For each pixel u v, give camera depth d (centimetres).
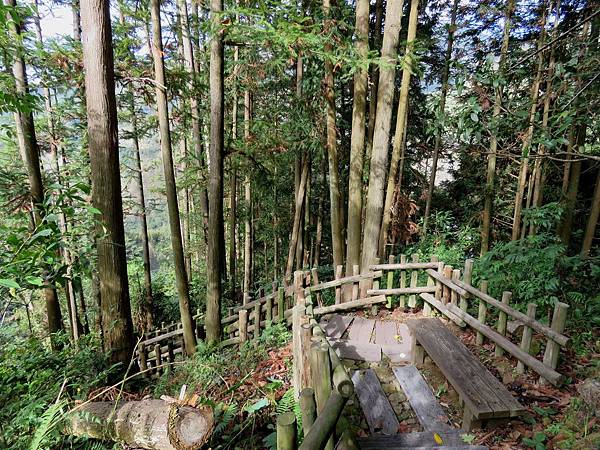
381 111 518
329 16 494
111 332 404
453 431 264
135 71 516
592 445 213
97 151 373
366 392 316
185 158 859
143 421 249
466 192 1035
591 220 591
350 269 587
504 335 372
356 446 207
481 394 262
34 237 195
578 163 618
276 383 345
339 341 417
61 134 796
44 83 551
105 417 256
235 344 523
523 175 689
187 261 1206
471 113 269
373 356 385
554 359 299
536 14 613
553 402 284
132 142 931
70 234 253
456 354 317
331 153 584
